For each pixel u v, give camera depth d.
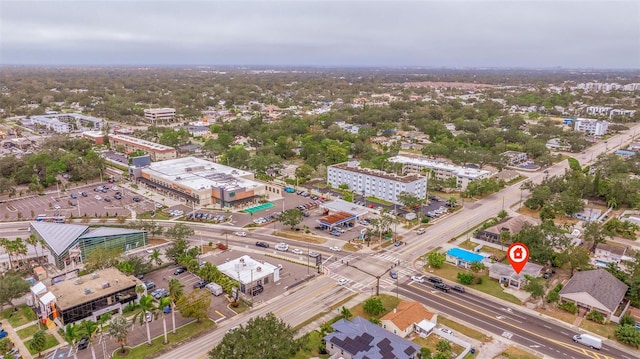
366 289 122.75
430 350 94.81
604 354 94.50
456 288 121.75
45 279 125.31
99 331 100.00
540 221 174.75
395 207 188.12
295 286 124.00
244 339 84.75
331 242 155.38
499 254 145.38
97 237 140.75
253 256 143.50
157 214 181.75
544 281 122.94
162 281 125.44
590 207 192.50
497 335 101.31
